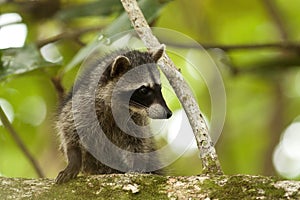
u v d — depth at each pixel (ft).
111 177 27.96
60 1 48.19
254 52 58.80
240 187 26.45
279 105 62.85
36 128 51.96
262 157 60.39
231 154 60.59
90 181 27.99
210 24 61.93
